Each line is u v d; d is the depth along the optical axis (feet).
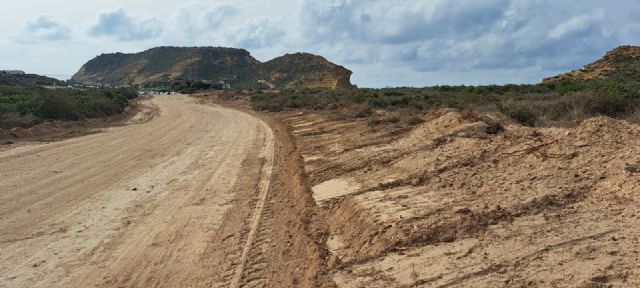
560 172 25.82
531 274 16.05
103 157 53.26
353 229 24.53
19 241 25.39
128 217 29.73
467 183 27.76
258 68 500.33
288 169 44.52
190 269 21.70
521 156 30.14
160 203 33.04
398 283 17.28
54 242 25.23
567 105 47.29
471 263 17.58
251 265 22.00
